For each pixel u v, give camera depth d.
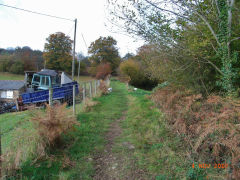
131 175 2.75
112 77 37.28
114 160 3.23
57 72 14.30
